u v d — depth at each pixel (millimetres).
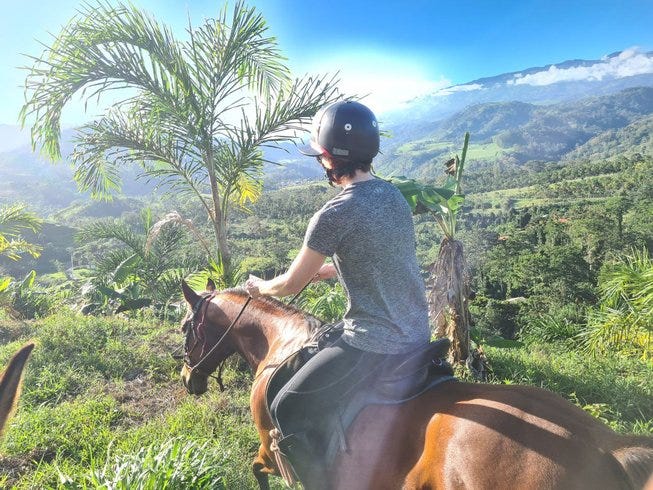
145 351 7801
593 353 7828
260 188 11328
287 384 2543
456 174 7000
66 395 6520
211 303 3643
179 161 9375
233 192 10367
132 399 6371
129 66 8375
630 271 8031
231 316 3521
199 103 8617
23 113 8492
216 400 5992
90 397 6312
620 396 5875
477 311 32812
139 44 8312
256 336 3400
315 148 2441
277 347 3162
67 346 8016
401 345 2305
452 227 6723
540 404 1999
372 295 2320
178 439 4551
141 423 5707
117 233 12711
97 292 12672
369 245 2264
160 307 11492
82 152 9344
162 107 8438
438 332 6809
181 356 3932
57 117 8625
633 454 1714
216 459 4293
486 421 1957
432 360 2342
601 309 8531
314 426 2486
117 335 8773
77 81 8328
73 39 8164
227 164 9367
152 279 12711
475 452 1889
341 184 2480
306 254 2348
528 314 32156
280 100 8930
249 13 8445
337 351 2410
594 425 1911
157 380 6961
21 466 4809
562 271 48156
